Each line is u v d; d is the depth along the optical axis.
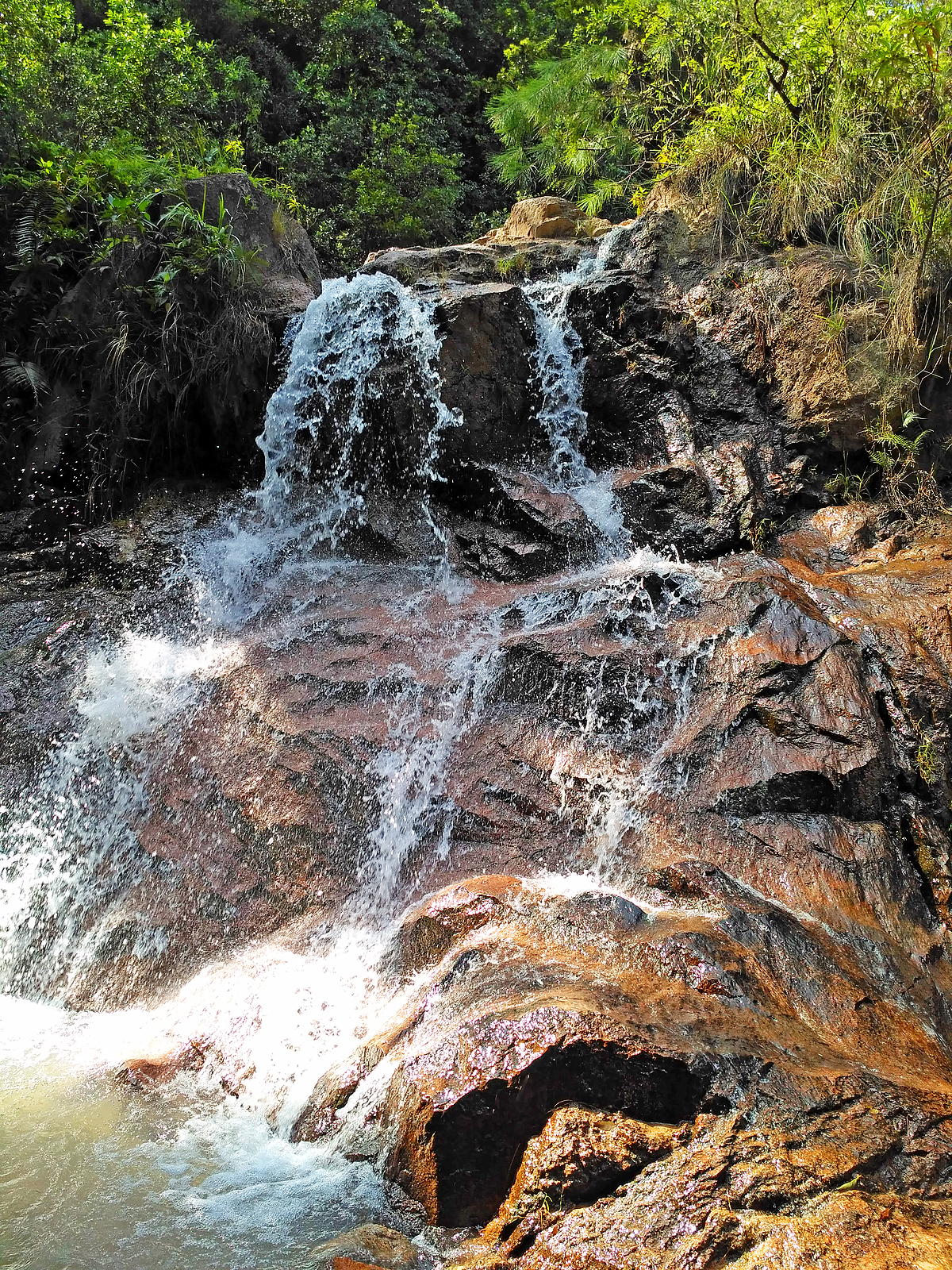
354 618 6.61
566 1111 3.50
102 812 6.03
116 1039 4.90
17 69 10.21
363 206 15.19
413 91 17.83
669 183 9.09
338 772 5.63
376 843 5.44
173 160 9.93
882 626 5.61
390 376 7.59
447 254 9.42
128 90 11.76
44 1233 3.56
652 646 5.87
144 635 6.84
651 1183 3.25
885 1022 4.09
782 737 5.30
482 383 7.64
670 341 7.90
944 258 7.02
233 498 8.20
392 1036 4.10
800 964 4.27
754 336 7.73
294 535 7.59
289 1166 3.91
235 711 6.09
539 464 7.76
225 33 16.45
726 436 7.60
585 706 5.72
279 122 16.67
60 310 8.75
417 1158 3.60
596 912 4.35
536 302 8.38
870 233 7.62
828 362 7.28
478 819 5.41
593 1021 3.59
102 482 8.46
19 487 8.77
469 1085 3.56
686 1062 3.49
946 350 7.04
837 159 7.98
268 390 8.30
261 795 5.68
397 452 7.61
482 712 5.84
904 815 5.08
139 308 8.46
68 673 6.73
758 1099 3.45
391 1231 3.50
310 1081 4.27
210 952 5.28
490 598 6.71
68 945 5.64
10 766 6.32
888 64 7.29
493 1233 3.36
